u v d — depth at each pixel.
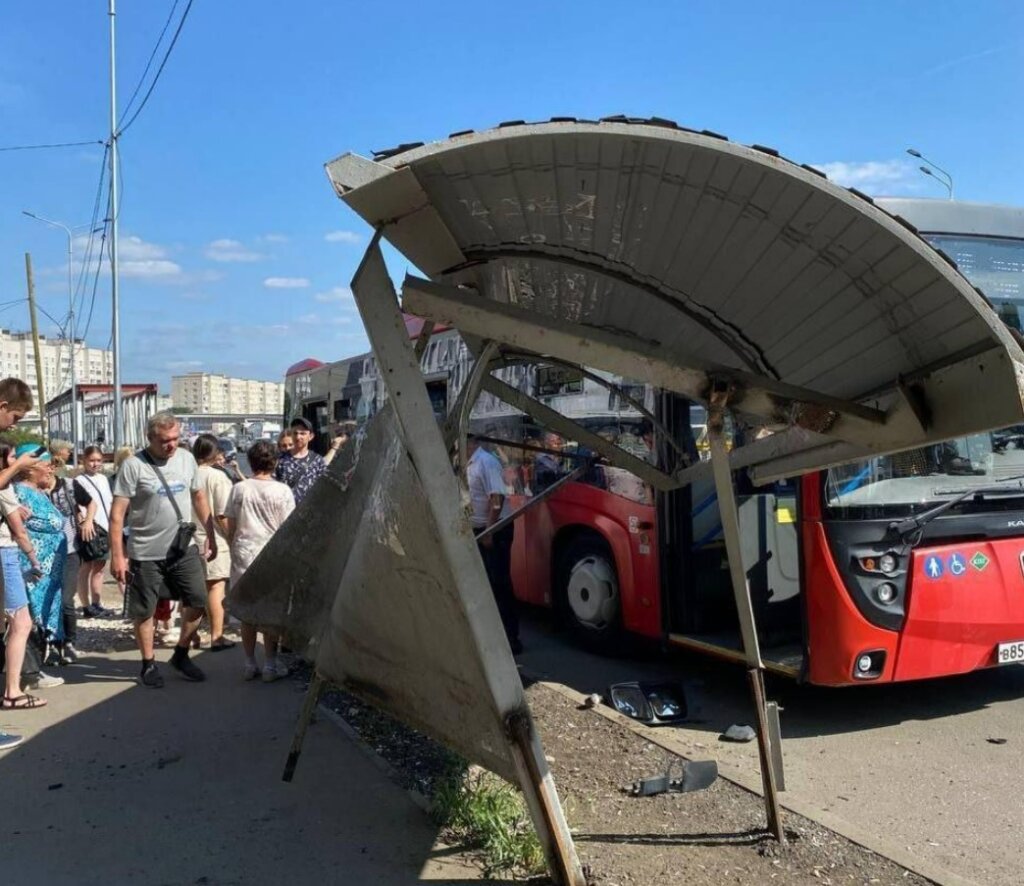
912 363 3.33
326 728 5.58
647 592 7.16
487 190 2.90
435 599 3.35
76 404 33.59
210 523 7.29
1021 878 3.89
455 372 9.72
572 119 2.55
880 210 2.72
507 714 3.21
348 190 2.64
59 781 4.71
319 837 4.03
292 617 4.95
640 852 3.87
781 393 3.43
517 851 3.75
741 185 2.82
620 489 7.48
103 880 3.64
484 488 7.93
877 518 5.57
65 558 7.02
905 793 4.86
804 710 6.38
